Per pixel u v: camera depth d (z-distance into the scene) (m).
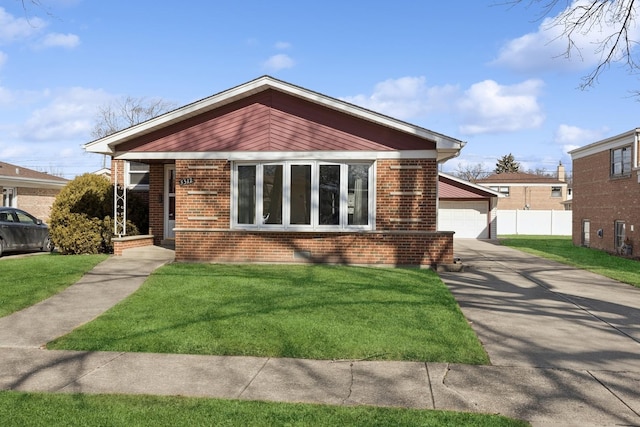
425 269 13.35
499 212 42.78
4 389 5.32
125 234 15.74
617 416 4.71
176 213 14.38
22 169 32.94
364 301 9.29
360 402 5.00
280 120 14.08
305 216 14.02
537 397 5.16
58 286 10.58
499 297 10.30
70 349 6.77
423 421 4.50
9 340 7.17
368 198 13.92
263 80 13.66
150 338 7.14
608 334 7.65
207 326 7.66
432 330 7.51
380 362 6.22
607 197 23.48
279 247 13.99
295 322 7.85
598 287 11.88
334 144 13.90
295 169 14.08
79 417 4.55
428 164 13.66
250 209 14.24
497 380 5.64
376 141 13.78
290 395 5.18
